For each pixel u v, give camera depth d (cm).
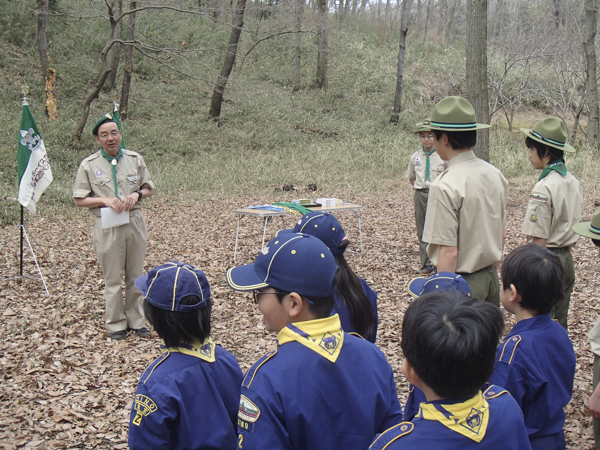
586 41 1750
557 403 218
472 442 138
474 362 135
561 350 223
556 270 223
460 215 280
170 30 2483
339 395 164
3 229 905
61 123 1638
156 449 196
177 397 197
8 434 322
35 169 625
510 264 230
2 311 539
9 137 1444
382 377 179
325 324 171
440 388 140
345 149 1780
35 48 2033
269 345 472
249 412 157
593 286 621
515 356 217
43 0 1719
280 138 1889
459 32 4234
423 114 2267
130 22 1748
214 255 775
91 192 485
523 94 2359
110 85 1977
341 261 258
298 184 1409
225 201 1201
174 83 2188
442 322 138
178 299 203
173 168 1510
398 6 3516
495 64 2312
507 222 1002
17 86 1812
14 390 379
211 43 2488
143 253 499
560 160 372
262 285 175
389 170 1589
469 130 282
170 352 209
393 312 552
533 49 2164
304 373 161
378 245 848
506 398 152
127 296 500
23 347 454
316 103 2280
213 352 216
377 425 174
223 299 589
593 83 1747
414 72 2644
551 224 366
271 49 2656
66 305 564
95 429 336
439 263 286
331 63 2634
